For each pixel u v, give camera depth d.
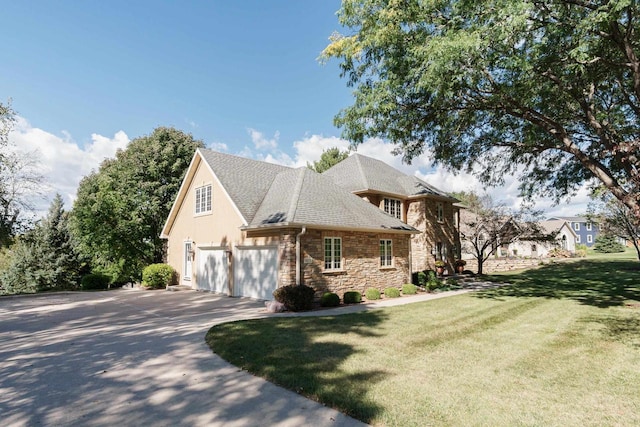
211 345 7.63
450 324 9.48
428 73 9.11
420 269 24.12
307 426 4.03
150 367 6.32
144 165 29.14
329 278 14.72
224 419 4.27
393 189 24.09
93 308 14.23
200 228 19.75
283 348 7.12
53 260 31.22
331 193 18.03
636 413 4.26
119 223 24.89
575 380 5.34
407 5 9.88
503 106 11.62
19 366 6.59
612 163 14.45
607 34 9.37
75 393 5.20
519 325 9.29
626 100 11.96
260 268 15.34
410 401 4.57
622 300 12.88
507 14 8.19
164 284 21.33
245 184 18.22
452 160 15.91
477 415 4.20
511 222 24.61
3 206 21.61
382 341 7.70
